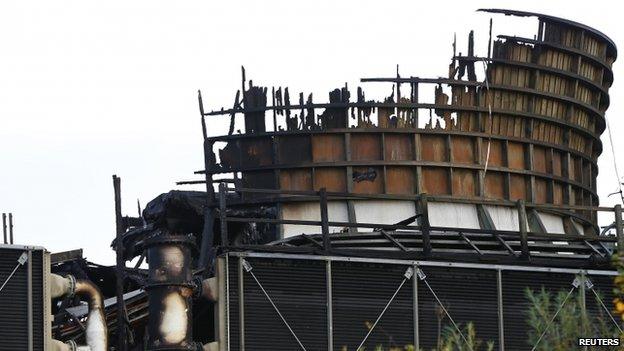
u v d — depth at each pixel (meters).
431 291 83.06
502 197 110.38
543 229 110.12
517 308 84.00
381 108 108.94
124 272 92.56
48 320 78.44
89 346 80.06
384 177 108.06
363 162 108.06
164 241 79.56
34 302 78.44
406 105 108.94
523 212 86.88
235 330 80.31
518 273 84.50
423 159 108.75
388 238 85.81
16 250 78.62
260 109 109.12
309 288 81.56
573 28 115.00
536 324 51.09
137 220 103.69
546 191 112.56
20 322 78.00
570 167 114.69
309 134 108.69
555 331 50.88
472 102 110.38
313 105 108.75
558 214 113.50
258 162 108.94
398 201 107.69
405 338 82.06
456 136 109.69
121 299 81.88
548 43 112.94
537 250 90.62
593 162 119.00
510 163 111.00
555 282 84.81
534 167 111.94
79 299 85.62
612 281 85.00
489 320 83.44
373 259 82.62
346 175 107.88
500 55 111.69
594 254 87.69
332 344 81.06
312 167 108.25
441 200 107.62
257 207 107.06
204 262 95.62
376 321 81.88
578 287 84.69
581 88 116.06
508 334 83.56
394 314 82.31
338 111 109.06
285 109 109.06
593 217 119.12
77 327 83.25
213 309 86.25
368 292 82.25
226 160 109.38
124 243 100.00
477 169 109.56
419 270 83.06
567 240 91.00
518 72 112.12
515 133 111.81
